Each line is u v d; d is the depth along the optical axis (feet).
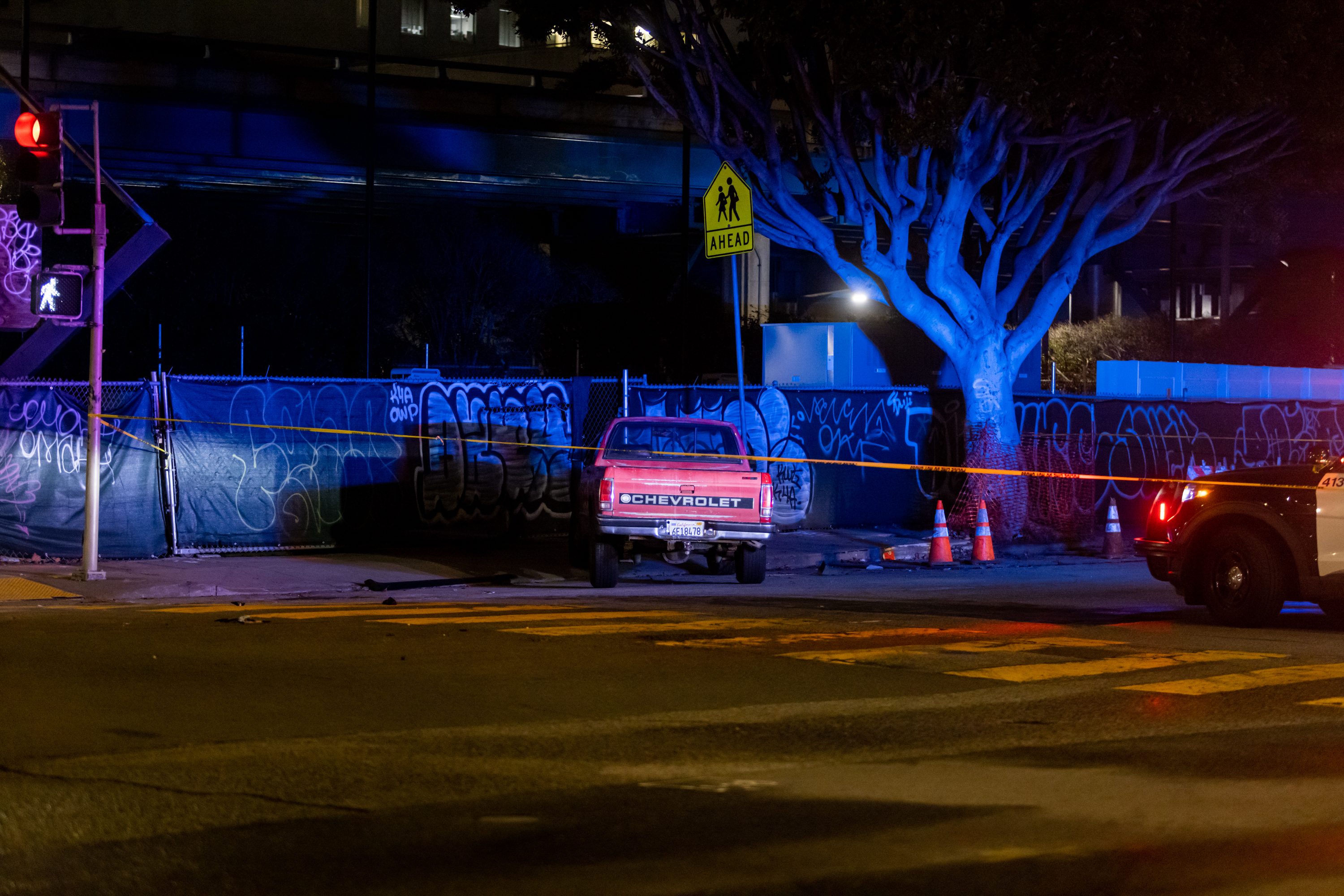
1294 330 161.27
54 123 51.37
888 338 89.45
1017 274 80.02
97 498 54.54
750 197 64.39
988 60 63.57
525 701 28.94
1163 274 194.18
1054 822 19.67
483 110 159.02
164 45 143.23
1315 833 19.16
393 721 26.68
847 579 61.57
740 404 66.74
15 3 163.94
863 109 75.87
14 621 41.57
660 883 16.83
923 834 19.01
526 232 202.69
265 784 21.68
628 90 173.99
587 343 180.75
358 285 170.40
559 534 73.77
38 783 21.63
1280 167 80.18
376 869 17.40
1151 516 46.52
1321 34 67.05
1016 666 34.35
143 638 37.70
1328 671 33.91
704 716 27.55
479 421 71.26
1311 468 42.93
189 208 154.51
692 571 64.23
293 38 223.10
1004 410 79.36
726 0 69.26
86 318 54.24
